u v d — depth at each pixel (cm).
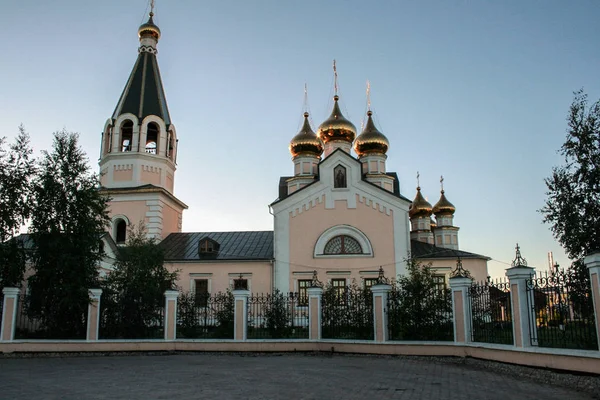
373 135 4456
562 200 2397
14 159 2488
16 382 1430
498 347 1672
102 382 1420
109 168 3984
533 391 1236
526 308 1584
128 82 4228
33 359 2102
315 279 2503
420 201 5084
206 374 1569
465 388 1279
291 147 4425
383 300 2123
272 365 1803
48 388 1323
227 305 2438
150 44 4347
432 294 2167
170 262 3653
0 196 2408
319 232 3553
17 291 2316
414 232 5084
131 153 3966
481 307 1862
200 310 2461
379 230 3525
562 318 1484
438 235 5197
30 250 2491
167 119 4262
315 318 2289
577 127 2403
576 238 2292
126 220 3906
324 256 3506
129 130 4131
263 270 3597
